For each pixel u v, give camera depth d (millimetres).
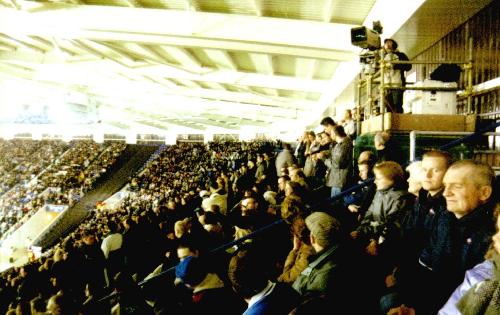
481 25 6816
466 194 2145
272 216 5340
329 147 6832
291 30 12289
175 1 12891
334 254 2521
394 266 2740
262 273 2238
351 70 12961
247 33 12719
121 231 7746
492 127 3266
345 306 2336
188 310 4086
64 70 25406
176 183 26469
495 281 1414
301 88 19766
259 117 36875
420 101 5621
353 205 4672
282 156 8953
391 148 4547
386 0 8695
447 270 2258
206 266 3664
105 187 36781
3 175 39781
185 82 25797
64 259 7000
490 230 2088
